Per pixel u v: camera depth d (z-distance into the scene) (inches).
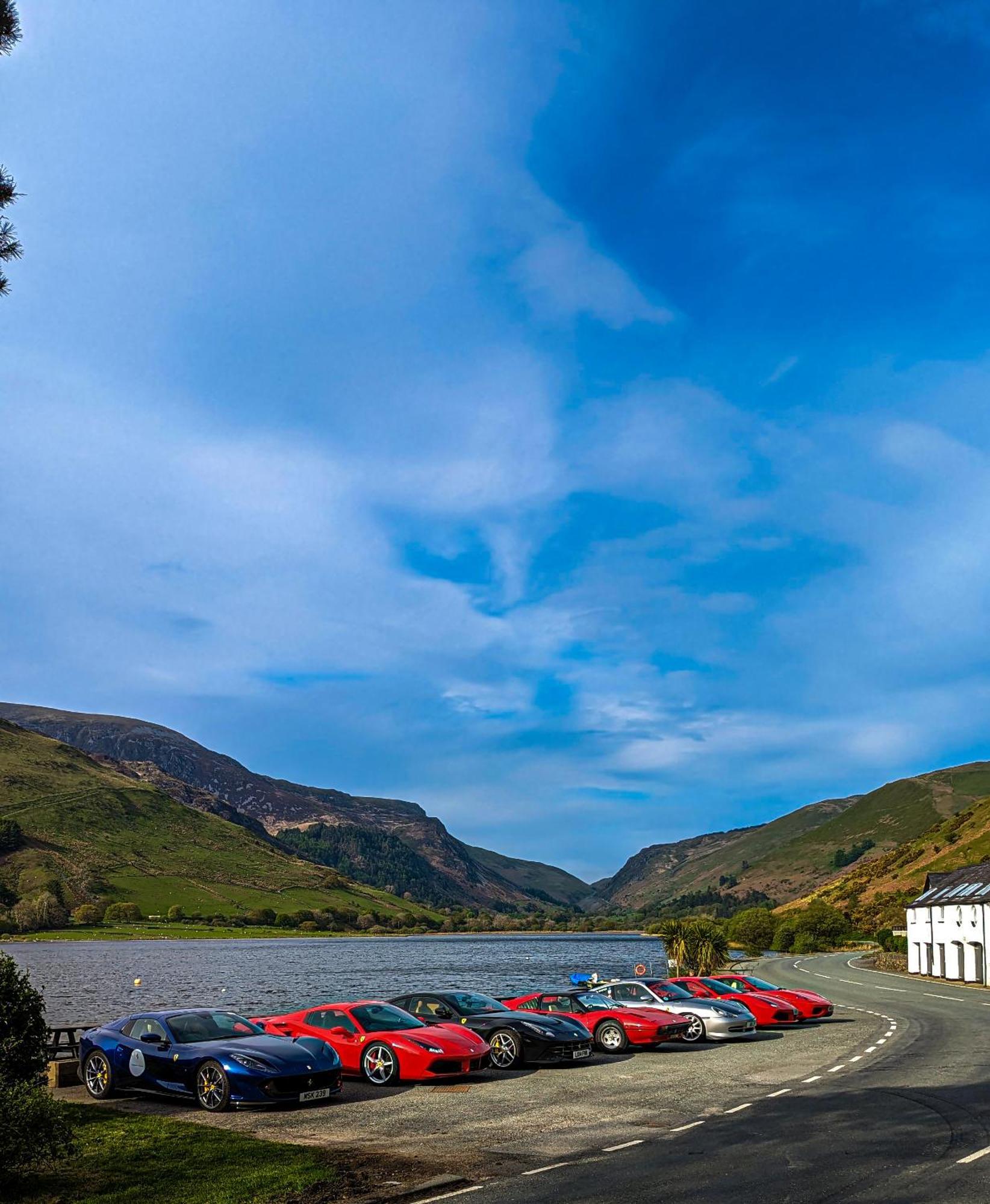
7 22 400.8
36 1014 547.5
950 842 5561.0
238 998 2464.3
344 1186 413.7
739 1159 448.5
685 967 2329.0
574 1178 420.8
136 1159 457.7
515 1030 761.6
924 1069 732.0
